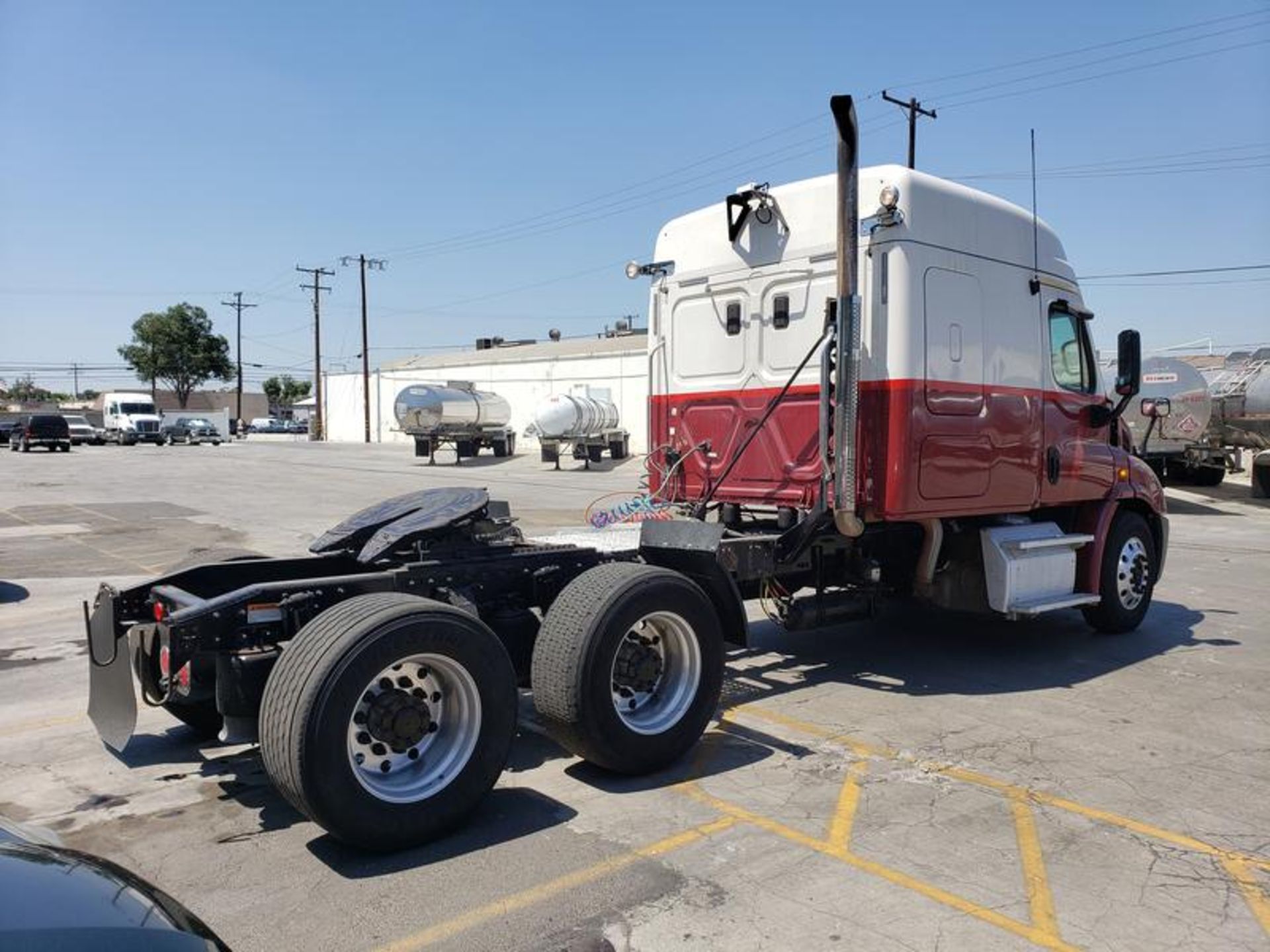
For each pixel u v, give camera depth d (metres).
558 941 3.36
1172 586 11.09
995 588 7.10
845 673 7.11
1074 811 4.52
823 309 6.62
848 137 5.85
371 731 4.09
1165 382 22.11
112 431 58.81
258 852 4.09
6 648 8.02
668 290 7.74
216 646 4.29
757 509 7.16
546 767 5.14
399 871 3.91
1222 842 4.18
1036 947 3.32
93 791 4.82
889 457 6.27
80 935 2.16
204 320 93.94
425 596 4.94
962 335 6.66
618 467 34.62
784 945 3.33
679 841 4.18
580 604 4.80
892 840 4.20
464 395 38.25
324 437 69.31
